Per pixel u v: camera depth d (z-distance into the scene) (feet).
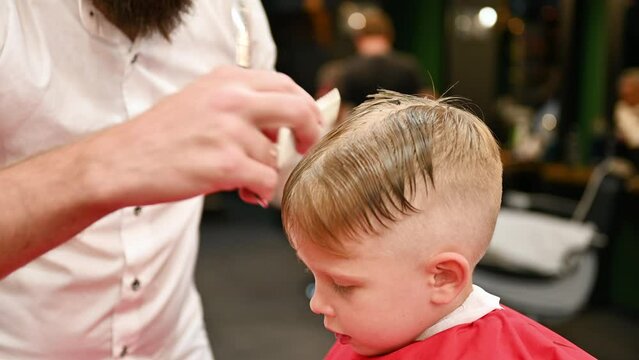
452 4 20.04
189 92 1.93
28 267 3.07
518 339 2.38
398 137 2.27
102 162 1.88
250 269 16.14
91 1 3.01
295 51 21.62
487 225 2.35
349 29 20.89
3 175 1.95
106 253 3.17
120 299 3.26
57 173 1.91
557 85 15.94
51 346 3.19
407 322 2.33
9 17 2.80
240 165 1.86
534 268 8.59
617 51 14.23
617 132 13.93
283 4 21.24
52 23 2.96
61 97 3.02
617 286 13.23
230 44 3.66
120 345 3.33
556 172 14.06
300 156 2.44
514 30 18.62
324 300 2.38
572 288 8.91
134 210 3.22
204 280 15.29
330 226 2.23
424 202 2.22
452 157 2.26
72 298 3.16
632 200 12.59
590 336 12.23
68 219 1.93
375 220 2.20
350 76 13.28
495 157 2.39
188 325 3.76
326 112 2.41
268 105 1.92
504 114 17.57
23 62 2.87
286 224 2.39
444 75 20.57
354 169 2.23
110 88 3.18
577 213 9.77
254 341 12.03
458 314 2.41
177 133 1.86
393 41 21.70
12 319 3.12
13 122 2.93
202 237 19.01
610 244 9.79
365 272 2.25
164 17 3.04
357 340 2.40
